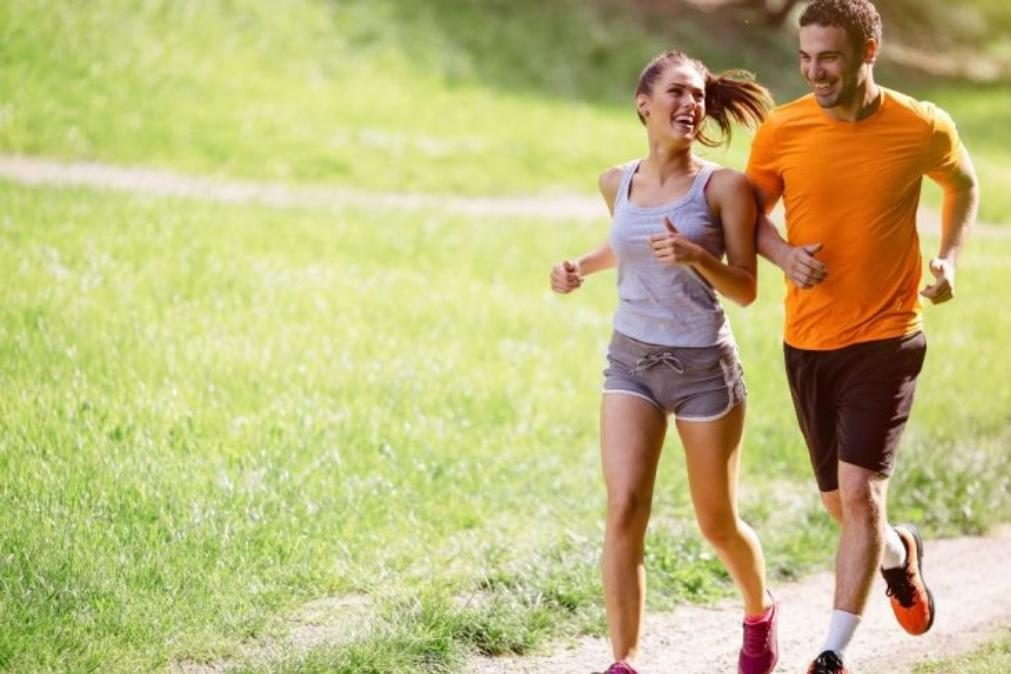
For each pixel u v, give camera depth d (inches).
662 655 435.2
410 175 1395.2
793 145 387.2
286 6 1807.3
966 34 3110.2
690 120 367.6
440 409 649.0
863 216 379.2
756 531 571.2
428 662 400.8
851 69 370.0
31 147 1199.6
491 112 1726.1
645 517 365.4
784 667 434.0
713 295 371.2
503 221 1223.5
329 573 458.6
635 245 370.3
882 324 381.4
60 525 451.5
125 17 1572.3
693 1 2443.4
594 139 1675.7
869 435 378.6
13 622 388.8
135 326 681.6
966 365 868.6
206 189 1188.5
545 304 916.0
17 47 1392.7
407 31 1888.5
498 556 489.7
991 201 1662.2
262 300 785.6
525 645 424.5
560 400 705.0
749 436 690.2
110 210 954.1
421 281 919.0
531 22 2068.2
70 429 537.3
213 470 521.7
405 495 539.2
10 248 794.2
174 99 1439.5
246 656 395.2
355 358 701.3
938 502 616.7
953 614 487.8
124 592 417.4
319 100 1598.2
